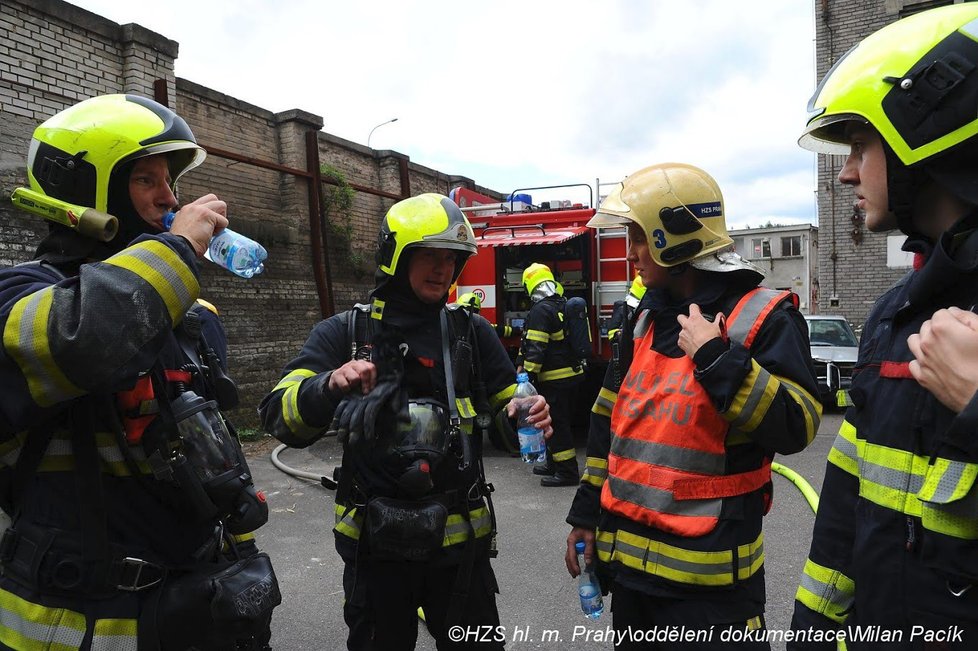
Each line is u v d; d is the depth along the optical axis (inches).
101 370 45.4
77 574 49.7
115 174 55.9
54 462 51.4
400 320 76.4
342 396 67.6
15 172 209.8
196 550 56.9
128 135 55.1
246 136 310.2
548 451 210.4
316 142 326.3
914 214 47.1
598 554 72.5
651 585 65.2
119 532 52.2
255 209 313.7
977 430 35.9
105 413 51.2
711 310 68.5
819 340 373.1
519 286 296.0
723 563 62.3
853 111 46.1
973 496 39.3
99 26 235.5
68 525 50.8
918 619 42.3
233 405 62.3
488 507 78.8
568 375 209.0
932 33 43.4
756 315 65.2
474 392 81.0
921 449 43.1
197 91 284.2
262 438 285.0
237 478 55.5
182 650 51.6
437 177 459.8
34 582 50.0
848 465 53.1
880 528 45.2
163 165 58.5
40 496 51.4
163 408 53.2
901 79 43.4
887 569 44.4
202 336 62.4
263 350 299.7
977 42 41.4
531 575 138.3
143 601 51.8
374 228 395.9
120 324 45.9
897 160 45.1
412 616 75.5
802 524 164.4
